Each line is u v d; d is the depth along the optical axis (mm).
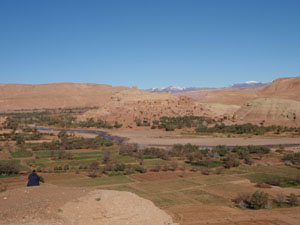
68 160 65250
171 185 43219
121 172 52688
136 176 50000
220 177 48969
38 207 17297
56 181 46375
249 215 27797
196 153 67875
